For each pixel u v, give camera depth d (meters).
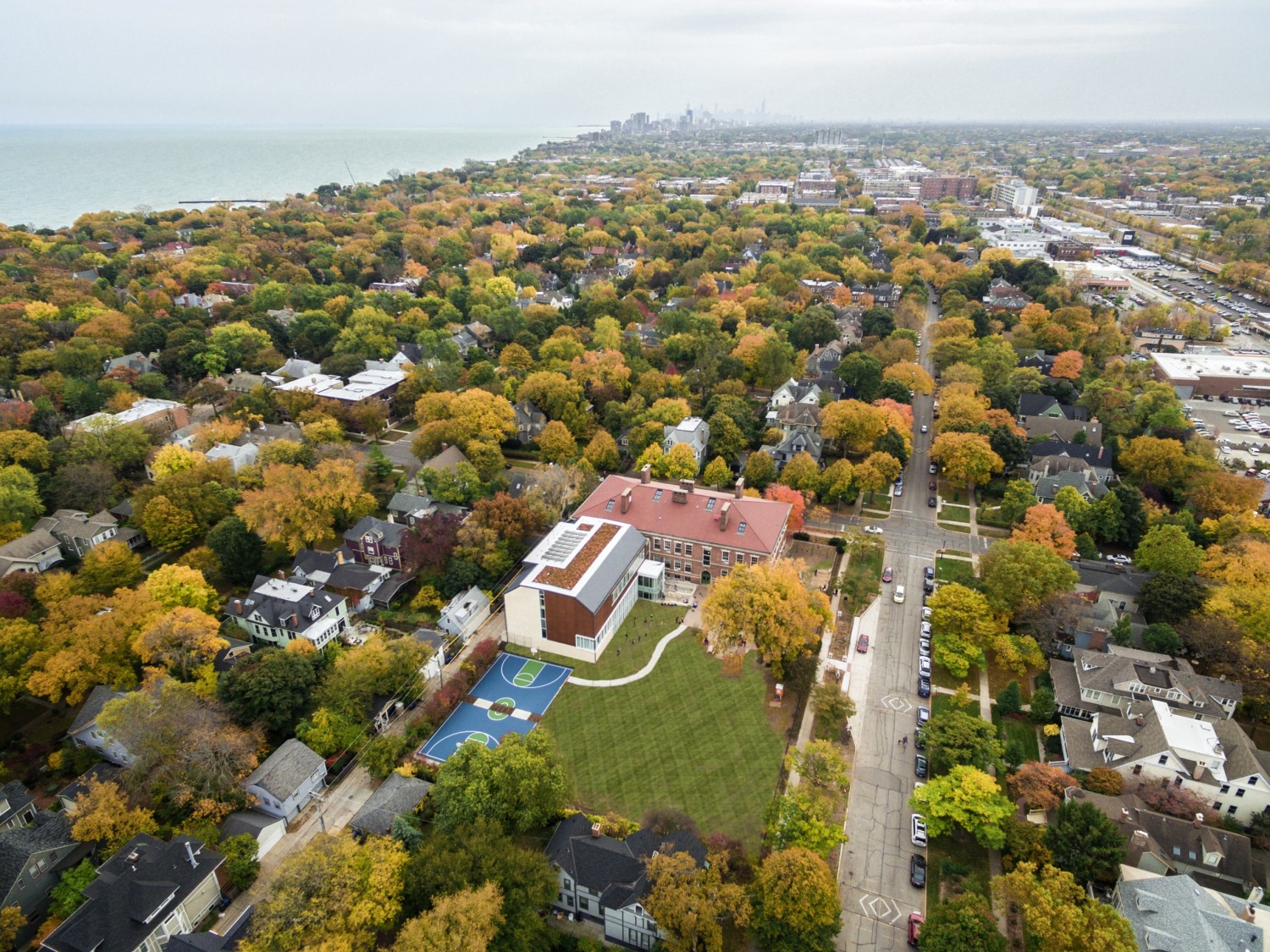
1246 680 89.06
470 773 73.00
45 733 87.06
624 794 79.88
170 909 63.47
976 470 138.25
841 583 111.81
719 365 182.25
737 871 70.38
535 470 147.50
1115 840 67.06
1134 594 105.44
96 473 130.12
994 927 59.09
